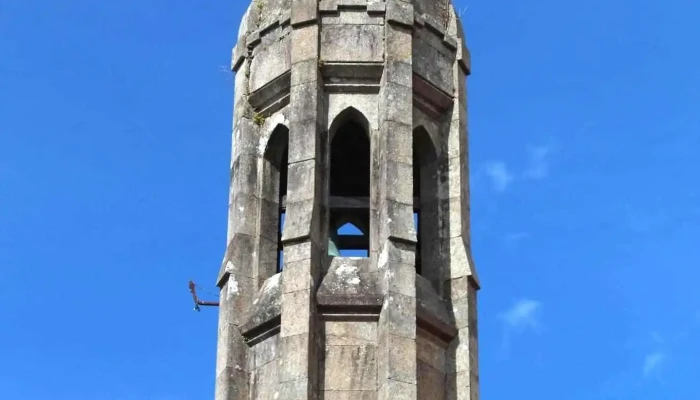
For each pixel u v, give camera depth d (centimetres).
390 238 3706
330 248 3906
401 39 3938
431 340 3728
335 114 3891
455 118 4022
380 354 3612
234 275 3841
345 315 3662
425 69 3991
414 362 3591
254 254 3884
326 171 3834
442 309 3784
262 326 3722
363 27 3947
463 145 4006
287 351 3603
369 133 3875
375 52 3916
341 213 3991
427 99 3994
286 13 4016
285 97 3978
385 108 3856
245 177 3962
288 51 3984
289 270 3691
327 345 3641
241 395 3719
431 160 3988
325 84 3912
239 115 4053
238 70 4122
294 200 3769
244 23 4159
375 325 3662
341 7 3956
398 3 3966
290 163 3809
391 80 3881
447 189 3950
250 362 3750
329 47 3919
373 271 3728
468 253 3881
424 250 3900
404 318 3625
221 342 3797
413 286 3672
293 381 3566
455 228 3906
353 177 4131
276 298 3734
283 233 3738
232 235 3919
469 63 4128
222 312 3838
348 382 3606
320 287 3684
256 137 4022
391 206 3747
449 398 3712
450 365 3747
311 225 3722
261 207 3941
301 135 3828
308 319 3619
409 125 3853
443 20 4109
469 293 3825
